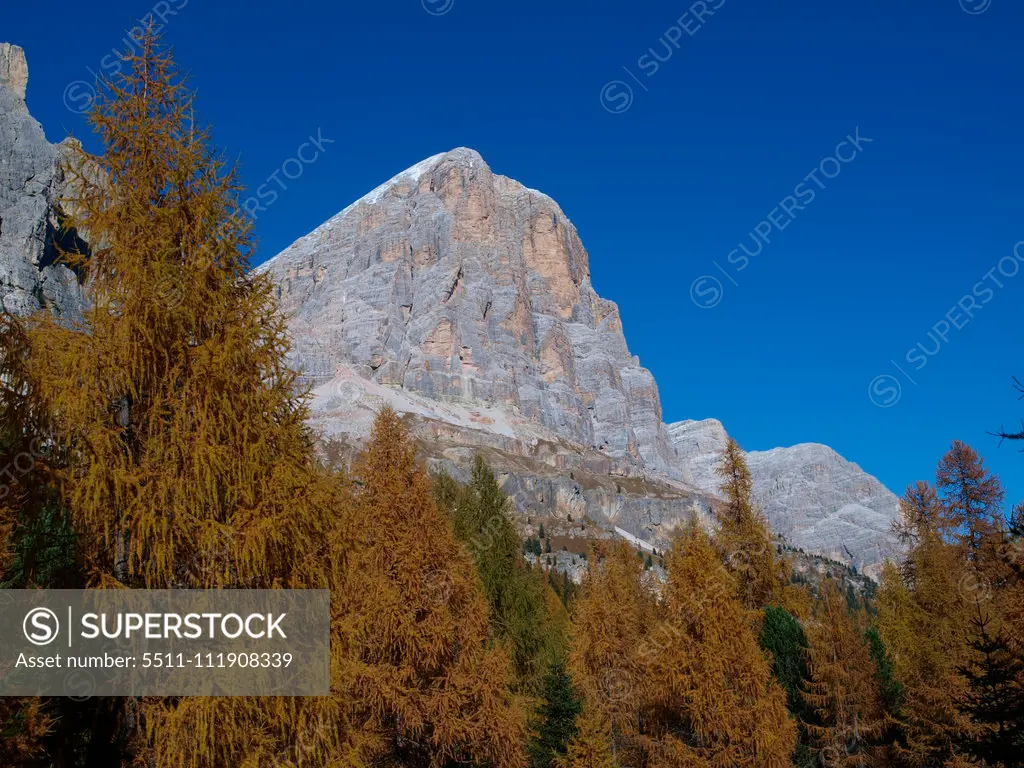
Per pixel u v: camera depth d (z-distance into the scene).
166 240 11.04
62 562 10.80
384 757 17.59
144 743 9.62
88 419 10.15
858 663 28.34
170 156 11.64
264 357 11.52
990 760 17.81
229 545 10.29
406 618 17.69
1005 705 17.55
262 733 9.99
